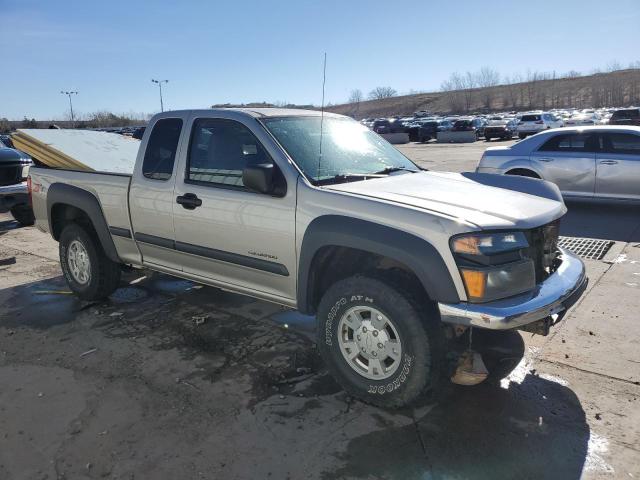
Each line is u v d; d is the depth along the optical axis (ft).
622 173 29.89
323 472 9.05
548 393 11.37
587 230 26.66
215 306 16.80
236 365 12.87
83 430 10.32
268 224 11.97
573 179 31.32
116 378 12.34
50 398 11.51
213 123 13.47
